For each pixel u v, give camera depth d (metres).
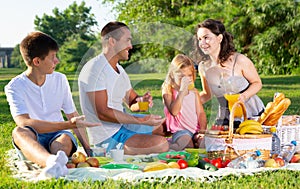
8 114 8.12
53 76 4.49
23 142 3.96
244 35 16.05
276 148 4.35
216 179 3.62
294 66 15.53
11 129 6.42
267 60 15.70
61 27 27.58
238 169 3.90
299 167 4.06
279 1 15.55
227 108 4.75
